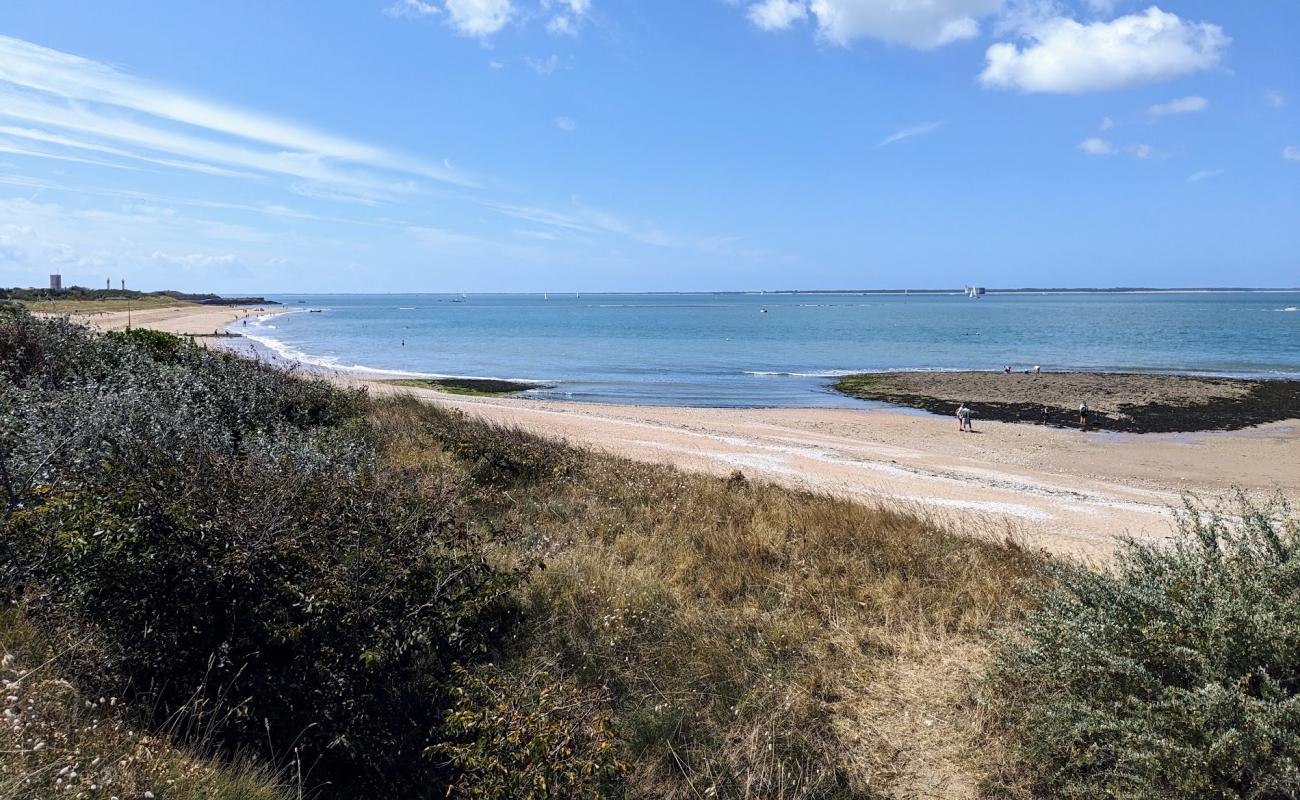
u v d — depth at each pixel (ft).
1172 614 12.51
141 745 10.30
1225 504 47.78
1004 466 64.69
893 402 108.99
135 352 31.73
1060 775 12.12
